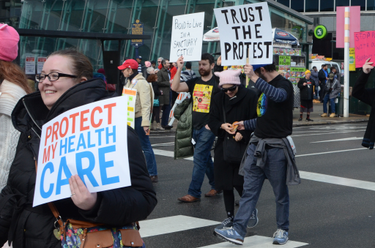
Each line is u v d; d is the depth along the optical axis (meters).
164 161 9.97
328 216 6.00
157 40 25.33
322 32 35.97
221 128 5.29
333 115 21.42
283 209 4.89
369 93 4.82
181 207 6.44
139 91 7.66
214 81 6.57
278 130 4.71
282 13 24.17
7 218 2.17
